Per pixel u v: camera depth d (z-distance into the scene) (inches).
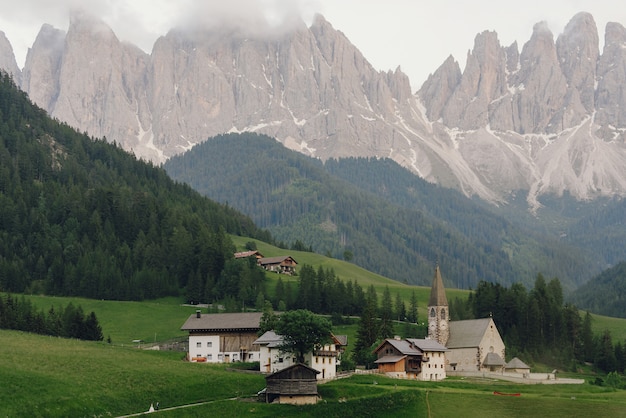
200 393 6515.8
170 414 5851.4
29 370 6348.4
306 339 7514.8
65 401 5782.5
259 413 6107.3
